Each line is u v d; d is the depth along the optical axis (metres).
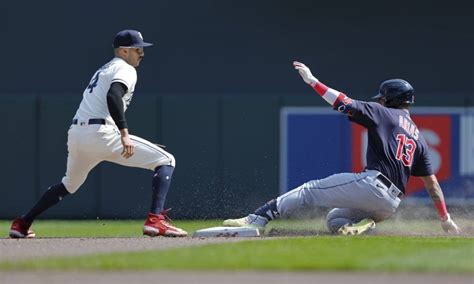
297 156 51.53
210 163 51.41
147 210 51.31
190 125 51.47
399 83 29.98
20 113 51.59
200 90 52.91
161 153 29.06
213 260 21.36
